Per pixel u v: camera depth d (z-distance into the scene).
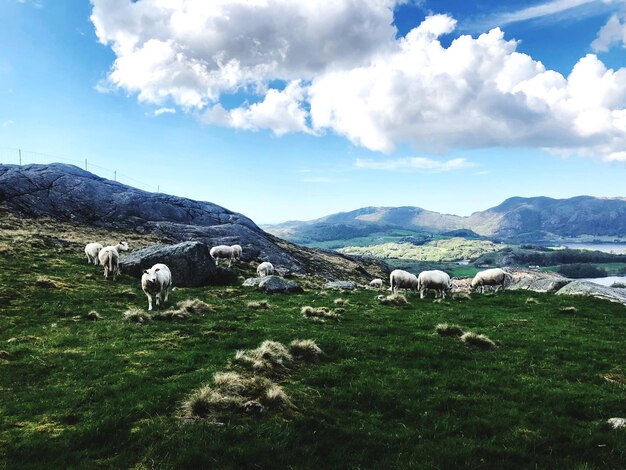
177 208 83.00
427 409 12.59
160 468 8.85
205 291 33.62
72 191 70.81
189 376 13.74
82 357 15.90
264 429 10.44
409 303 31.59
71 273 33.50
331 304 30.00
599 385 15.08
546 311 29.42
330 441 10.44
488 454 10.14
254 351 15.95
